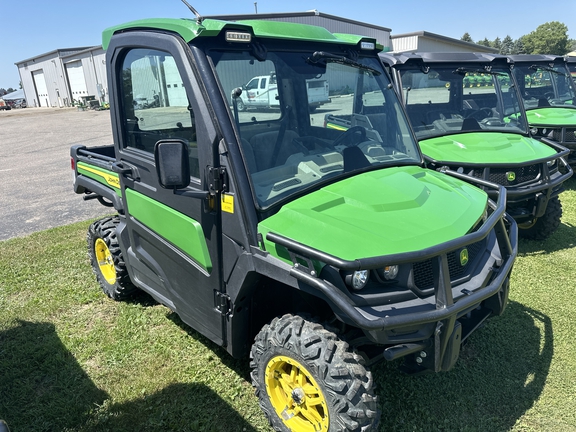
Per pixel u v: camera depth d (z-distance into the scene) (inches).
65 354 139.2
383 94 134.7
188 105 100.9
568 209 267.3
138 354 137.7
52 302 170.4
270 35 104.6
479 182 135.1
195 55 96.7
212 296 109.0
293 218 93.4
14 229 267.6
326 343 89.5
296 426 98.2
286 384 100.7
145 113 117.7
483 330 145.3
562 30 3506.4
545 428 106.7
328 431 88.7
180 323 153.7
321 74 116.0
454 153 198.4
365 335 92.2
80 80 1800.0
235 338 108.2
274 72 106.3
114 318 159.3
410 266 89.4
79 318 159.6
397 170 119.6
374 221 93.4
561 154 202.4
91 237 173.2
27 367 133.4
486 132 225.6
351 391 85.1
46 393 122.8
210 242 104.0
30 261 210.4
